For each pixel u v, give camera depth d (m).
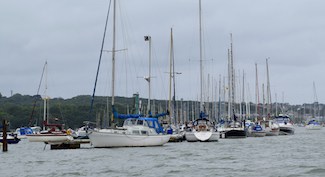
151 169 32.91
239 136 77.94
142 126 53.62
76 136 78.56
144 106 83.50
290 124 98.88
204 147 54.81
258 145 58.75
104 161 38.88
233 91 94.75
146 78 71.19
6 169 35.62
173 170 32.09
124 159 40.19
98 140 50.75
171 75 81.12
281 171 30.88
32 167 36.56
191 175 29.58
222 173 30.33
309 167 32.72
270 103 115.50
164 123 72.44
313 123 150.88
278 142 65.88
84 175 30.59
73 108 161.00
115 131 51.16
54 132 72.44
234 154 44.59
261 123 96.00
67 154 48.06
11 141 77.38
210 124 69.56
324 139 74.69
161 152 46.97
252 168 32.75
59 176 30.42
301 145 58.41
